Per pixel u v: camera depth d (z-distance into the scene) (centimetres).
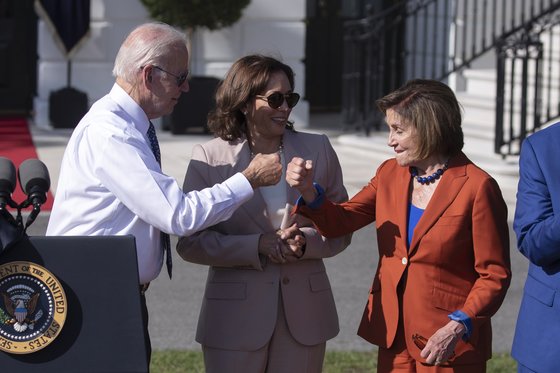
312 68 2439
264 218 663
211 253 652
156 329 1016
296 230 646
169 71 595
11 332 501
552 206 589
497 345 995
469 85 1950
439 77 2061
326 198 651
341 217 655
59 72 2066
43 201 530
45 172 545
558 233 566
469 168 627
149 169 582
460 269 626
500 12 2041
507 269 619
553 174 591
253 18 2088
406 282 630
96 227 588
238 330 654
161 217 579
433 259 621
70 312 507
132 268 515
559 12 1975
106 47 2053
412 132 615
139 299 512
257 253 645
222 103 663
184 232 584
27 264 508
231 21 1977
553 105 1784
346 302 1104
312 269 671
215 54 2083
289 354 662
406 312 629
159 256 607
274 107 648
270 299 656
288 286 661
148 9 1969
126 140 581
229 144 673
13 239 507
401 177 643
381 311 641
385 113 630
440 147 618
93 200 586
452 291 624
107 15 2038
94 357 504
